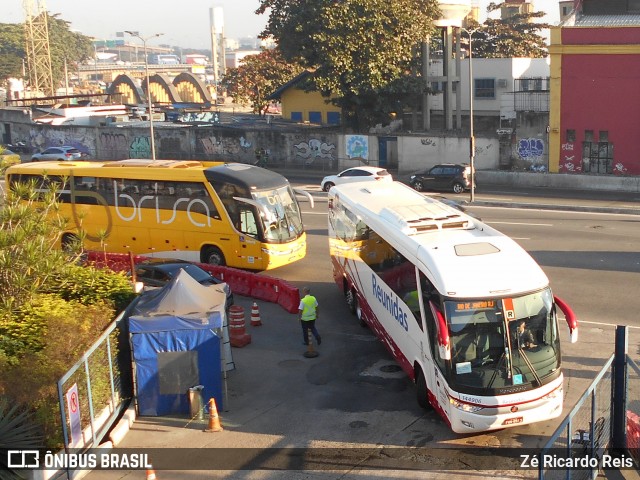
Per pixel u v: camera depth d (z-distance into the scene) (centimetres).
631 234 2945
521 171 4481
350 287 2117
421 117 6344
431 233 1598
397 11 4822
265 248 2473
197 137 5869
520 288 1361
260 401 1598
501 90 6269
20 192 1783
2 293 1662
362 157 5225
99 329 1558
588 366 1689
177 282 1597
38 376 1384
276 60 7356
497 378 1330
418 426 1457
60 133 6556
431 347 1416
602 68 4141
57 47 15038
